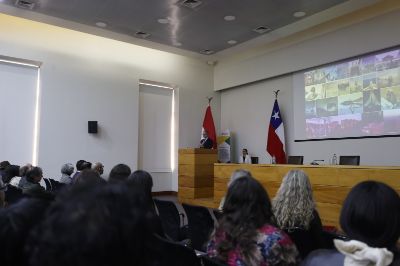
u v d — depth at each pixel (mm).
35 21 7191
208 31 7051
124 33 7172
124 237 636
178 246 1634
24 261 872
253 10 6039
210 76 10391
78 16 6293
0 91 7070
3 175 4824
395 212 1010
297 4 5805
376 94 6688
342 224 1082
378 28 6559
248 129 9492
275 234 1536
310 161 7848
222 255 1585
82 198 649
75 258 598
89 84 8102
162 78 9367
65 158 7633
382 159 6562
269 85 8953
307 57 7840
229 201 1619
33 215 903
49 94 7520
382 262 932
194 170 7492
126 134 8602
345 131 7180
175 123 9711
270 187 5305
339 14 6238
